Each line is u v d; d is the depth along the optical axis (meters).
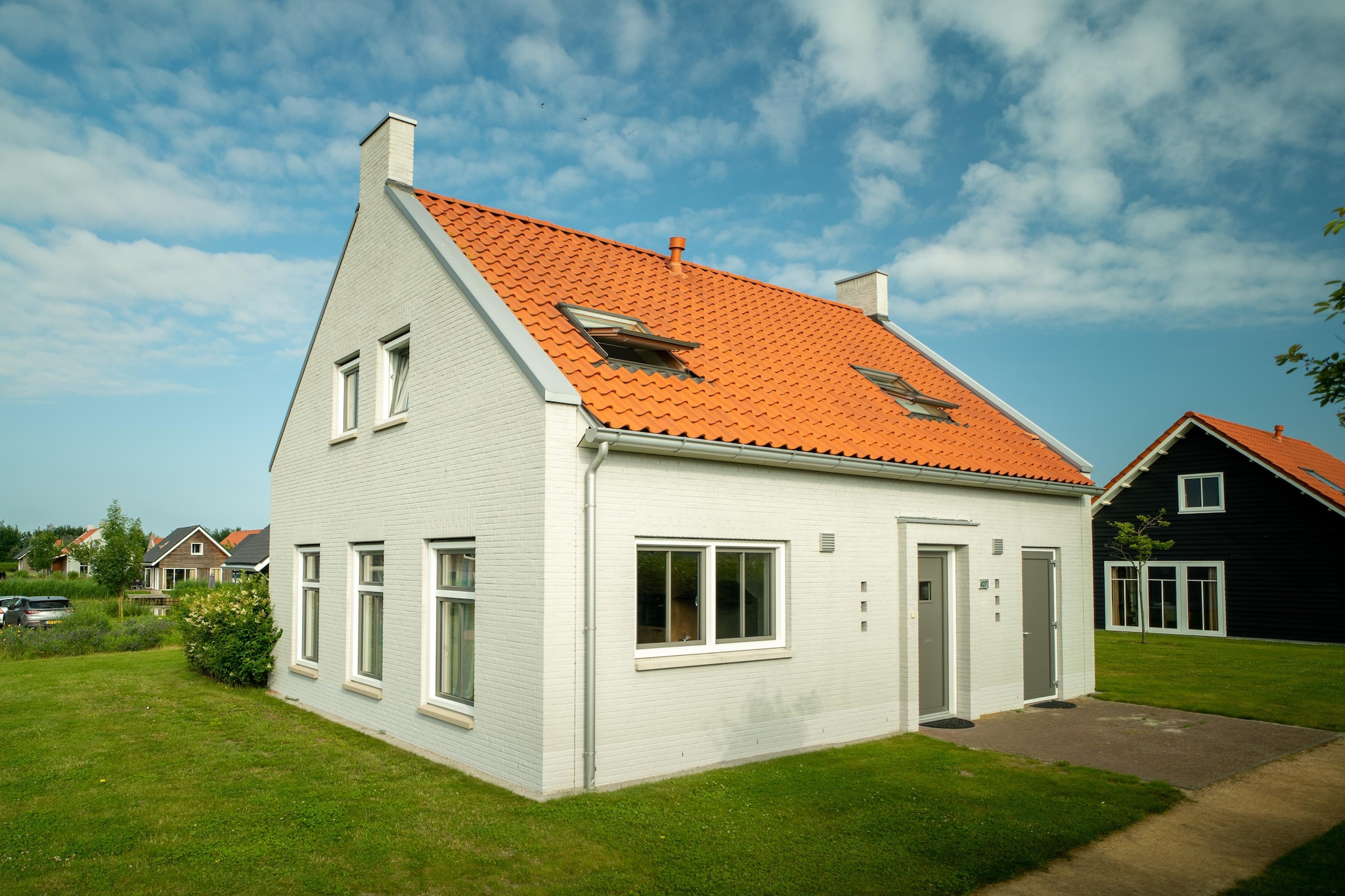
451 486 9.14
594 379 8.51
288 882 5.52
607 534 7.92
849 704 9.98
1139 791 7.83
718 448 8.50
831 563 9.91
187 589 43.53
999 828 6.75
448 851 6.06
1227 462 25.83
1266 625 24.59
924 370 15.40
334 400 12.29
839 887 5.55
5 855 5.97
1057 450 14.33
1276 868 6.05
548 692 7.44
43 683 14.34
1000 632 12.14
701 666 8.55
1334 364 5.34
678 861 5.91
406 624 9.87
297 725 10.68
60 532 109.75
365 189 11.91
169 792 7.55
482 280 9.38
